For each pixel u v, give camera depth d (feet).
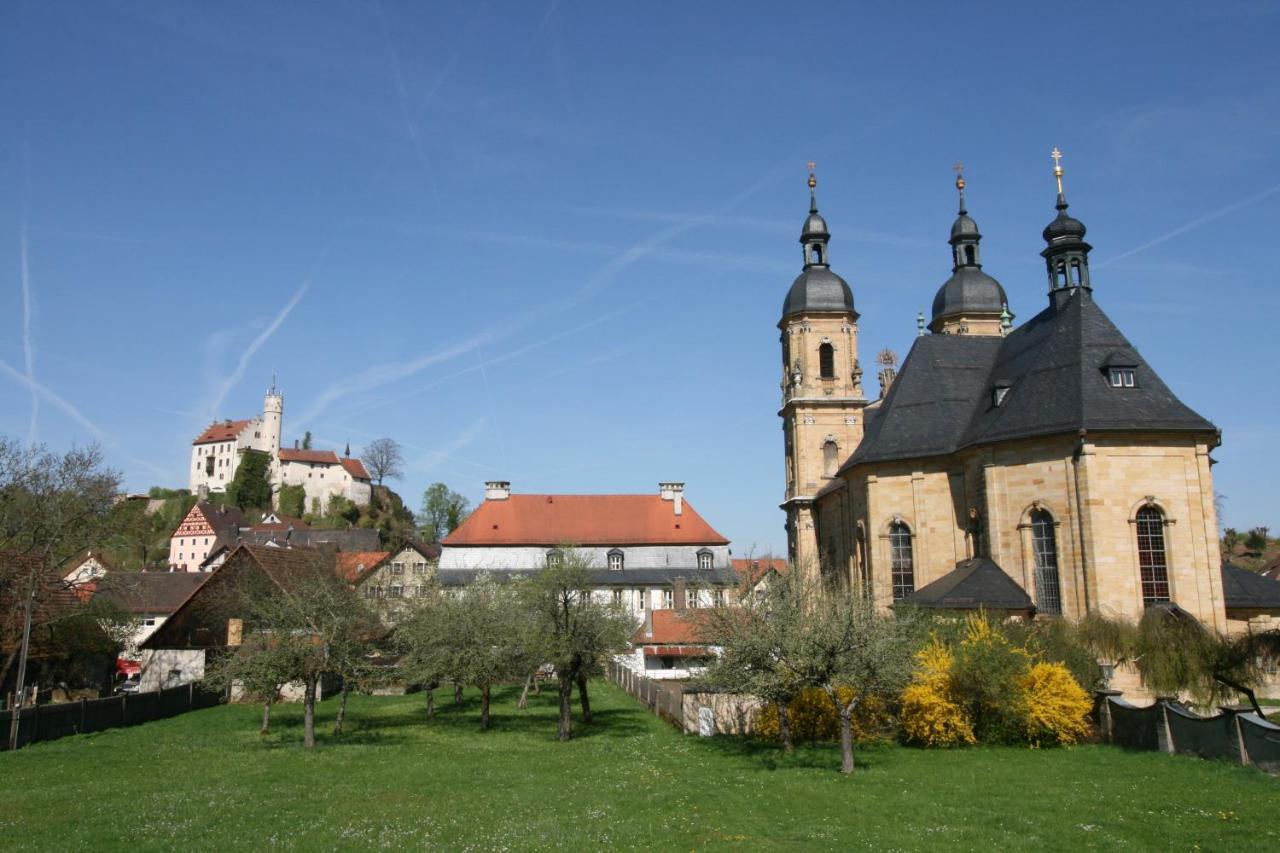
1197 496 140.05
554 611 137.08
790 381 255.29
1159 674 115.85
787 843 66.23
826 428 249.55
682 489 323.98
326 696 206.18
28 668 183.52
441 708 188.14
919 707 110.42
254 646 137.90
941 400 176.65
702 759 107.76
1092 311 158.10
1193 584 137.59
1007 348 182.19
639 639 243.81
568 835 69.00
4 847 66.80
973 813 74.95
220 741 135.64
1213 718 94.89
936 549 167.53
